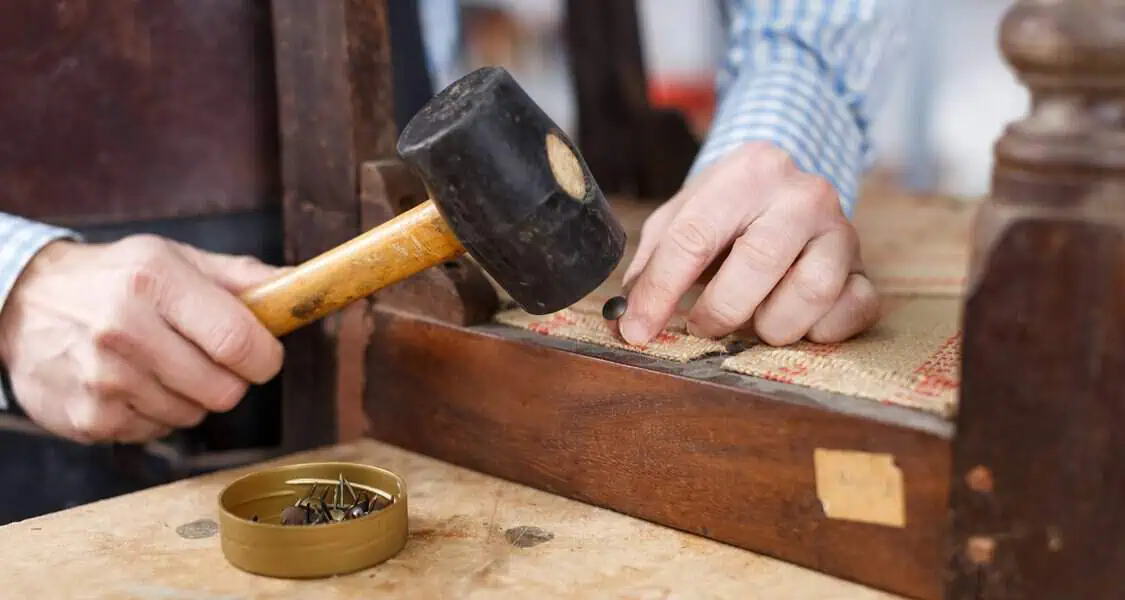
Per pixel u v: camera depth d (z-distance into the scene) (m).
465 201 0.74
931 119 2.72
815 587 0.74
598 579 0.76
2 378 1.13
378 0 1.06
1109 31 0.57
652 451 0.84
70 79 1.11
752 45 1.28
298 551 0.76
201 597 0.73
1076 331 0.62
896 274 1.26
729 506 0.80
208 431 1.27
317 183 1.10
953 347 0.88
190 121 1.17
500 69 0.77
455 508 0.88
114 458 1.24
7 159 1.10
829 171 1.18
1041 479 0.64
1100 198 0.60
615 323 0.92
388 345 1.03
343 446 1.04
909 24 2.43
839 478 0.73
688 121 1.88
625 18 1.83
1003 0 2.62
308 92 1.09
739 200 0.89
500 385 0.94
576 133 1.89
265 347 0.97
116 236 1.20
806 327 0.87
